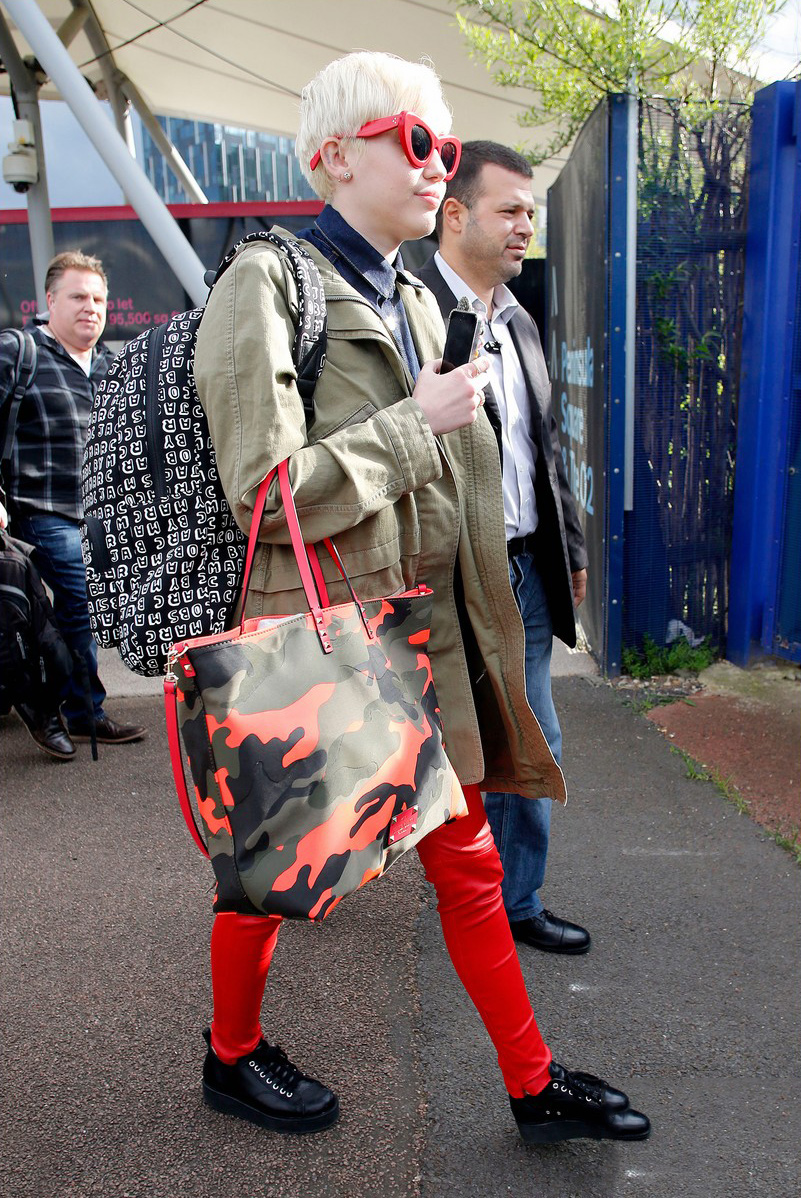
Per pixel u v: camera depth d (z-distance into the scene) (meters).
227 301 1.48
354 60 1.58
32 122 6.36
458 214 2.37
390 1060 2.24
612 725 4.08
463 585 1.86
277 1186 1.89
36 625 3.77
